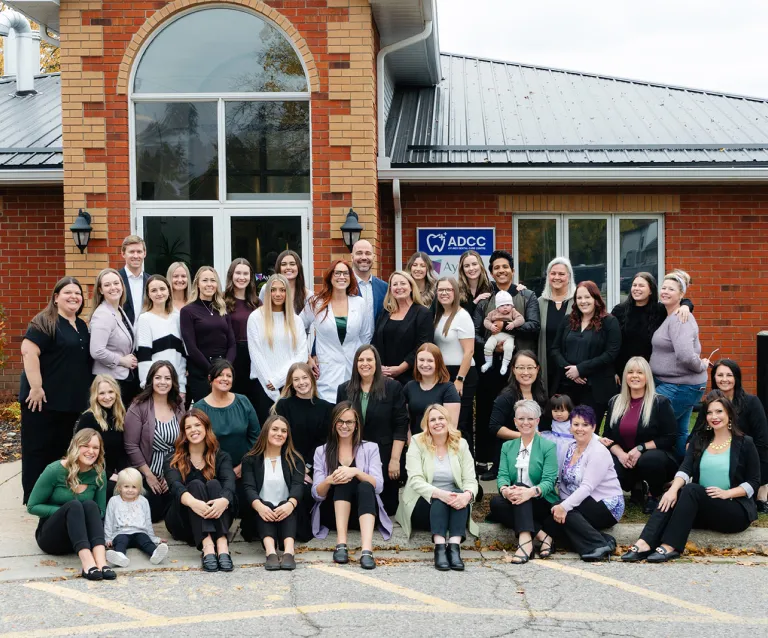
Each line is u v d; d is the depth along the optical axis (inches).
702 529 261.3
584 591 219.3
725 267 428.1
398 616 200.5
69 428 282.0
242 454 270.5
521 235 433.1
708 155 418.0
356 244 311.4
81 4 371.9
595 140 441.7
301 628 192.7
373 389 274.7
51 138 459.5
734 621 197.3
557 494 261.9
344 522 255.4
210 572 235.6
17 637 187.9
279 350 287.7
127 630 191.6
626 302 308.3
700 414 265.3
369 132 371.6
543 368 313.4
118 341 284.5
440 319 300.0
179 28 377.7
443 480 260.4
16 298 438.9
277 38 377.1
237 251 380.8
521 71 594.9
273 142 379.9
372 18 387.5
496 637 187.2
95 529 236.7
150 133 379.6
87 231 367.6
